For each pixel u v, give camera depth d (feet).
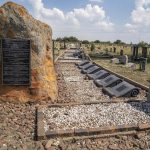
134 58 35.78
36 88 10.65
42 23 11.25
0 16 10.19
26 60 10.44
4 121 8.36
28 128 7.87
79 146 6.78
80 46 72.59
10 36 10.30
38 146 6.73
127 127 7.75
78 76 19.24
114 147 6.71
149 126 7.88
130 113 9.41
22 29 10.32
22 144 6.81
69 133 7.32
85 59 34.50
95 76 18.17
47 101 10.81
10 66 10.40
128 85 13.55
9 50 10.34
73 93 13.23
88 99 11.97
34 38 10.50
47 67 11.37
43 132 7.30
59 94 12.72
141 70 24.76
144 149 6.69
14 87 10.53
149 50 52.19
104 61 34.01
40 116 8.70
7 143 6.83
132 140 7.24
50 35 11.76
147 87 14.48
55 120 8.54
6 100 10.38
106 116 9.04
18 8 10.36
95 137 7.28
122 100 11.18
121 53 41.93
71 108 10.03
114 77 15.74
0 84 10.43
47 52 11.55
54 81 11.63
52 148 6.63
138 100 11.29
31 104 10.44
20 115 9.04
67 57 37.76
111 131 7.61
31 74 10.57
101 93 13.51
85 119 8.69
